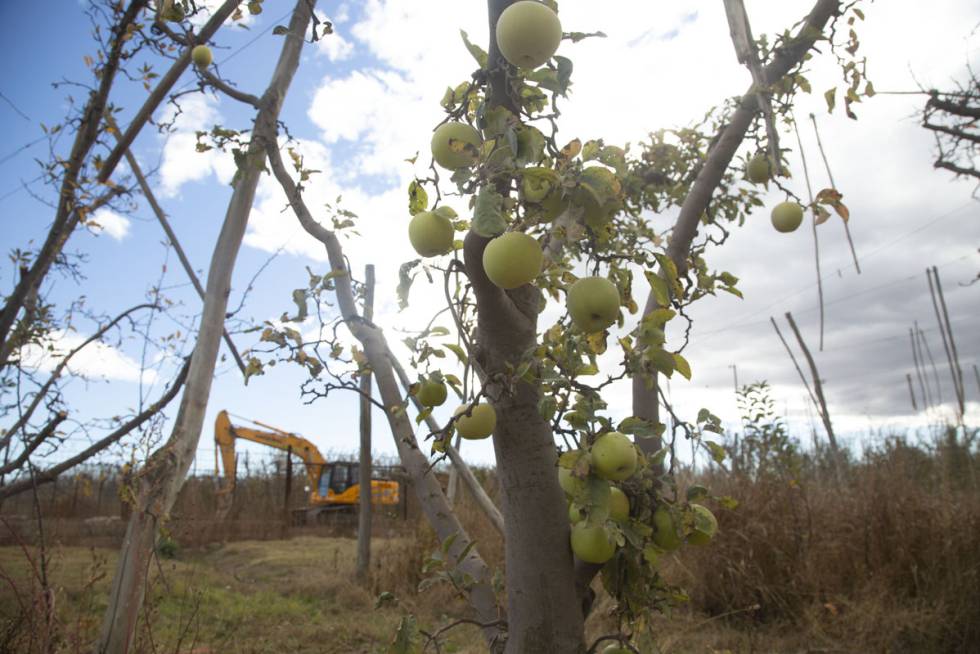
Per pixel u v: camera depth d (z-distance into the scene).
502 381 1.33
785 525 5.94
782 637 5.16
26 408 4.03
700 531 1.53
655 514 1.52
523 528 1.43
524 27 1.13
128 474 3.38
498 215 1.12
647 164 3.69
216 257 3.63
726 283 1.90
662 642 4.42
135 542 3.20
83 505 12.04
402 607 6.61
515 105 1.24
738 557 5.84
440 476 8.78
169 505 3.36
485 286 1.29
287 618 6.25
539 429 1.42
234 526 13.46
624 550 1.50
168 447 3.35
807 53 2.37
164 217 4.93
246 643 5.27
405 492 15.73
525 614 1.42
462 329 1.40
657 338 1.47
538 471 1.42
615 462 1.30
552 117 1.24
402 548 7.98
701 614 5.66
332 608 6.80
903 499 5.83
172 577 7.17
